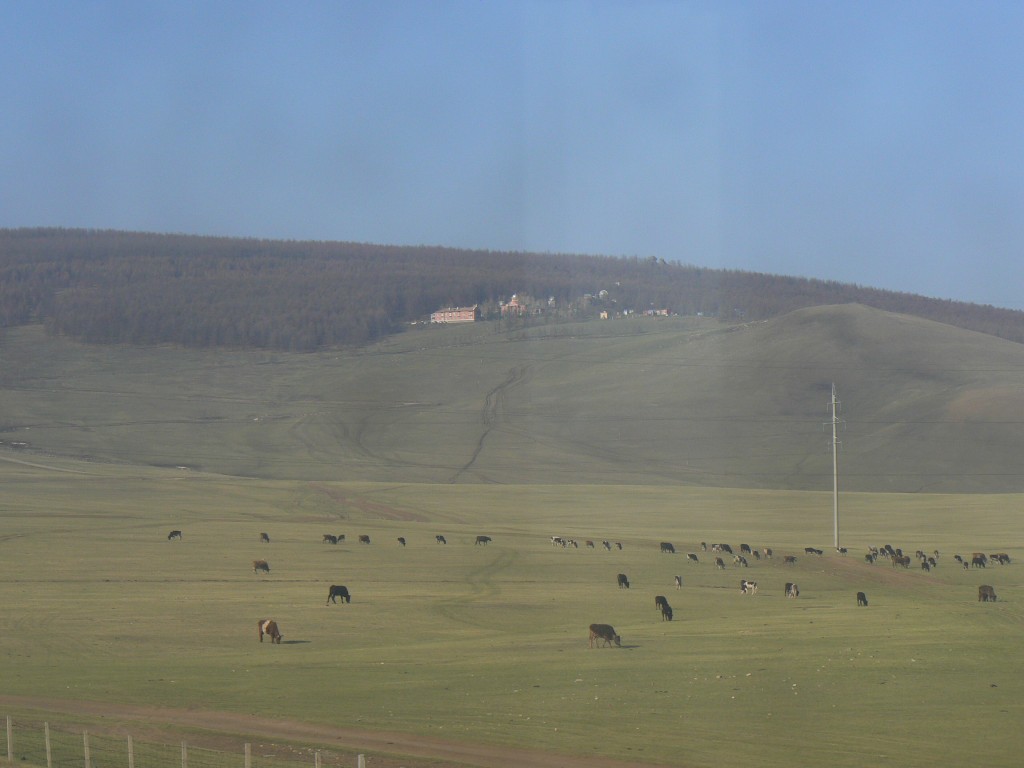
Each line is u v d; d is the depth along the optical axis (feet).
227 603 221.46
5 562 287.69
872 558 316.81
